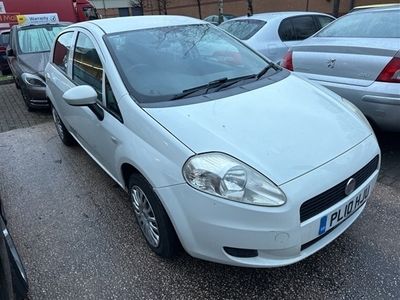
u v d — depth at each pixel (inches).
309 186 73.0
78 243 105.8
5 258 65.4
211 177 73.2
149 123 86.8
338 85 135.9
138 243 103.5
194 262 94.5
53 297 87.4
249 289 85.6
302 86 107.2
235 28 250.4
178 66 108.1
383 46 125.0
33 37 280.8
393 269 88.1
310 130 84.1
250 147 77.3
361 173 83.9
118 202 125.6
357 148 84.1
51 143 188.2
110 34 114.9
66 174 150.0
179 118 85.7
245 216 72.0
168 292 86.4
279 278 88.0
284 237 72.4
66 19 420.8
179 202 78.2
